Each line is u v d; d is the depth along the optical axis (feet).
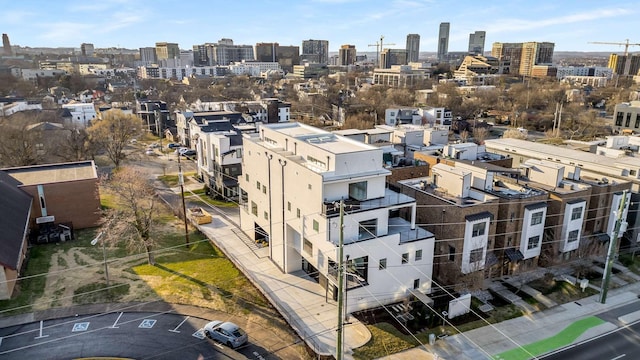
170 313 109.40
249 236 156.87
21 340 97.60
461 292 122.72
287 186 124.57
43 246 146.30
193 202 197.16
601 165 164.45
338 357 75.66
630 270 142.10
